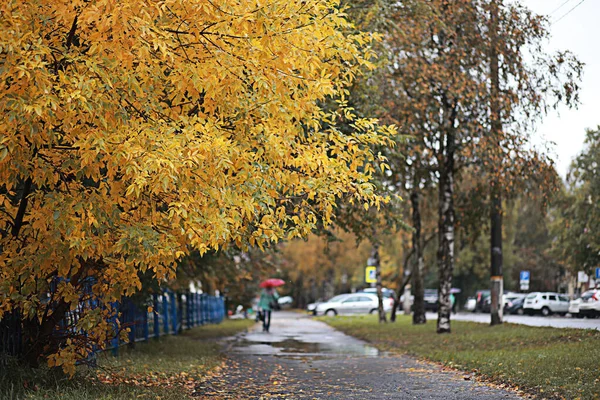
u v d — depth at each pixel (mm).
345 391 13672
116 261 11031
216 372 16969
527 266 96938
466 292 88812
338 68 12000
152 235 10219
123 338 12578
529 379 13984
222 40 10391
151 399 11727
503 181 28312
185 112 11039
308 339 31547
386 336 31750
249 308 55562
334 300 69562
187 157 9531
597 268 50500
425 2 24125
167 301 29125
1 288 10477
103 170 11273
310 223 11586
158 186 9352
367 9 20484
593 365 14812
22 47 8883
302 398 12781
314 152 11547
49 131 9156
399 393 13359
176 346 23469
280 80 10906
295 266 93438
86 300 12266
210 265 26250
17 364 11844
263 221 11039
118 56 9625
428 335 29656
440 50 28219
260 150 10820
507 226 73688
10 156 9375
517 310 68500
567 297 63750
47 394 10695
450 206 30469
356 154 12094
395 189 28875
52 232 10109
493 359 17719
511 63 27797
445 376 16156
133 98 10242
